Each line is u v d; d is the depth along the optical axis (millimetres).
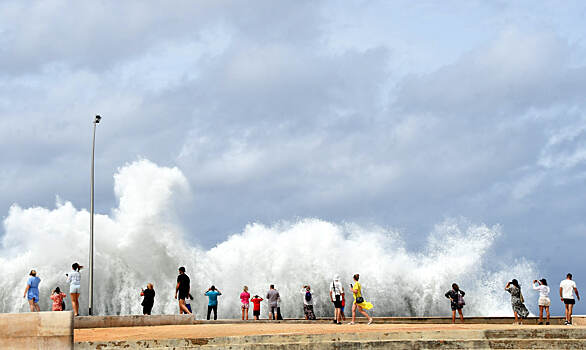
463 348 14219
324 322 27953
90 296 29828
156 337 15977
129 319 21156
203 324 23188
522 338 14836
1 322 12438
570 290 24000
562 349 14344
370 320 22281
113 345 13727
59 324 12273
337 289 23172
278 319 29062
